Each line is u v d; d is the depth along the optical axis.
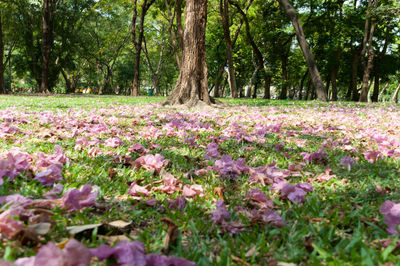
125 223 1.56
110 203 1.89
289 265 1.18
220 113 8.51
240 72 42.53
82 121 5.38
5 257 1.07
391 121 6.91
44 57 28.44
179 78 10.95
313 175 2.61
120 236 1.44
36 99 13.47
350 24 29.12
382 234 1.48
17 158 2.22
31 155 2.70
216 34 34.41
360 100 23.84
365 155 3.12
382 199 2.00
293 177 2.58
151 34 40.12
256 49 29.30
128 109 9.10
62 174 2.31
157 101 14.06
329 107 11.90
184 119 6.95
